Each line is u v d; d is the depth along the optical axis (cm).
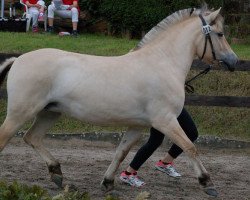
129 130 768
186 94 1224
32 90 718
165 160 869
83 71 727
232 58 793
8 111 729
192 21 787
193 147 738
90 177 869
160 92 737
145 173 921
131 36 1725
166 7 1700
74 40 1547
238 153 1157
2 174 856
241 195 807
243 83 1339
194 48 786
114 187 792
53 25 1705
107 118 735
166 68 754
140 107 737
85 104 726
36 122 776
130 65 741
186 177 909
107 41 1576
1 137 725
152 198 759
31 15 1656
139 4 1698
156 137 797
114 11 1712
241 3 1900
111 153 1091
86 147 1155
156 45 768
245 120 1262
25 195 470
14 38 1495
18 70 725
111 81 727
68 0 1681
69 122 1228
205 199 771
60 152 1074
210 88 1326
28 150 1070
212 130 1235
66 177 859
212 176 930
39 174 869
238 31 1805
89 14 1772
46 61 725
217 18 791
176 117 748
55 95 726
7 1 1856
